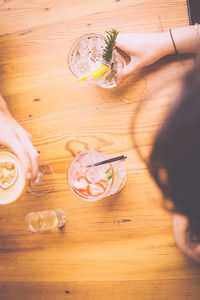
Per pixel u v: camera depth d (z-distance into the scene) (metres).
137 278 0.78
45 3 0.79
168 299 0.77
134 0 0.76
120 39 0.75
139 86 0.77
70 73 0.79
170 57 0.76
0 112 0.76
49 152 0.81
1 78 0.82
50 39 0.80
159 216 0.76
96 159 0.74
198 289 0.76
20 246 0.82
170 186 0.54
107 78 0.73
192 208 0.53
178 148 0.50
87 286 0.80
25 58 0.81
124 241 0.78
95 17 0.78
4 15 0.81
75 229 0.80
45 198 0.81
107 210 0.79
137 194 0.77
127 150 0.78
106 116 0.79
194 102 0.48
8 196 0.74
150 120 0.77
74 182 0.73
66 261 0.80
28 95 0.81
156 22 0.76
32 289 0.82
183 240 0.73
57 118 0.80
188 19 0.75
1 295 0.83
